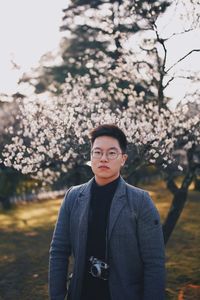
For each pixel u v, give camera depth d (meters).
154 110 5.47
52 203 14.91
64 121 5.21
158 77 5.83
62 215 2.15
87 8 10.02
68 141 5.16
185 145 5.45
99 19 6.74
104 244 1.97
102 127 2.08
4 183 11.78
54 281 2.09
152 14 5.46
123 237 1.94
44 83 12.91
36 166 5.35
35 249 7.43
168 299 4.69
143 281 1.99
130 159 5.30
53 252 2.13
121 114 5.51
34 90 11.21
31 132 5.40
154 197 14.30
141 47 6.02
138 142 5.01
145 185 17.88
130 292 1.94
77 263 2.01
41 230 9.36
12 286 5.39
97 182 2.07
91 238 2.00
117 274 1.95
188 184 5.49
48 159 5.44
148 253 1.94
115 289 1.94
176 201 5.45
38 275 5.82
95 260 1.98
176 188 6.22
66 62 13.04
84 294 2.02
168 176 6.25
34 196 15.60
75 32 12.22
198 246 7.34
